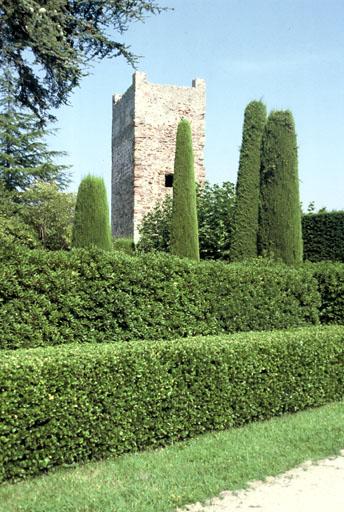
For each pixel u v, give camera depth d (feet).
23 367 17.08
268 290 33.86
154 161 98.22
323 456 18.90
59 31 40.16
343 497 15.57
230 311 31.55
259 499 15.39
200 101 101.30
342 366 28.81
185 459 18.56
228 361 23.06
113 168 110.11
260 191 42.11
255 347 24.31
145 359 20.26
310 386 26.68
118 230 105.91
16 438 16.75
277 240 40.96
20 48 41.22
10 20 40.19
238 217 44.50
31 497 15.29
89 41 43.11
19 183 106.83
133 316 27.14
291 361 25.82
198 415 21.88
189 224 43.55
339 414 24.89
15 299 23.34
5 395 16.61
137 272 27.48
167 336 28.53
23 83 44.34
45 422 17.51
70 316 24.84
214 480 16.46
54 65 42.32
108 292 26.25
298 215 41.39
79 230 41.65
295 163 41.47
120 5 42.04
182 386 21.34
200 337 25.18
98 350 19.72
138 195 97.09
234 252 44.37
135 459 18.67
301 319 35.86
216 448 19.71
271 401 24.80
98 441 18.71
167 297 28.63
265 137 42.09
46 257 24.45
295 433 21.49
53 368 17.69
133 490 15.74
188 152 44.19
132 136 98.43
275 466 17.75
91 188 41.78
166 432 20.67
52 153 111.55
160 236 70.28
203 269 30.55
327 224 54.39
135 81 97.55
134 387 19.80
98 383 18.80
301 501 15.28
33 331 23.68
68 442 17.97
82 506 14.58
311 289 36.96
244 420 23.66
